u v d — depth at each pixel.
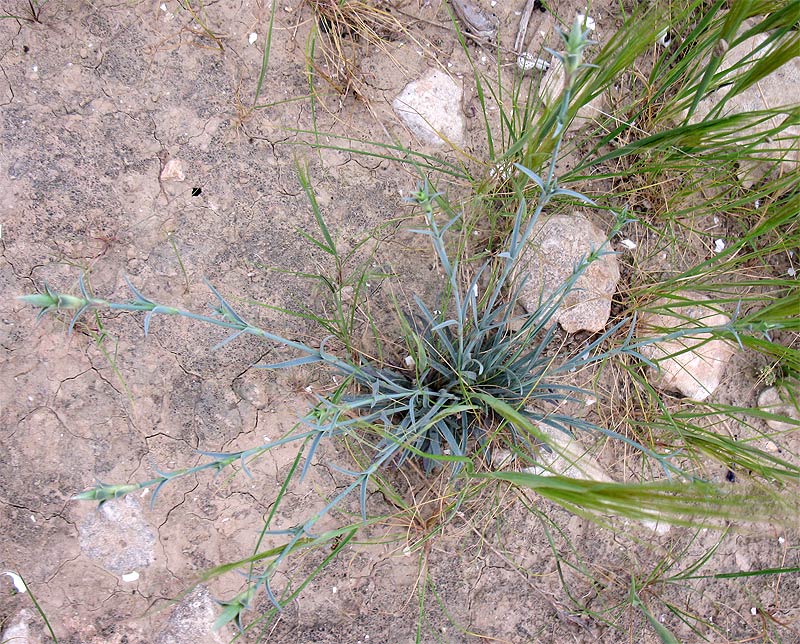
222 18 0.52
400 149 0.48
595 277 0.53
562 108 0.30
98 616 0.50
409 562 0.52
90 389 0.50
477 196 0.50
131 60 0.51
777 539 0.57
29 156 0.50
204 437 0.51
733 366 0.57
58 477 0.50
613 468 0.55
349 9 0.52
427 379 0.52
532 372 0.53
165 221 0.51
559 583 0.54
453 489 0.51
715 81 0.54
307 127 0.53
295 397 0.52
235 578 0.51
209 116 0.52
